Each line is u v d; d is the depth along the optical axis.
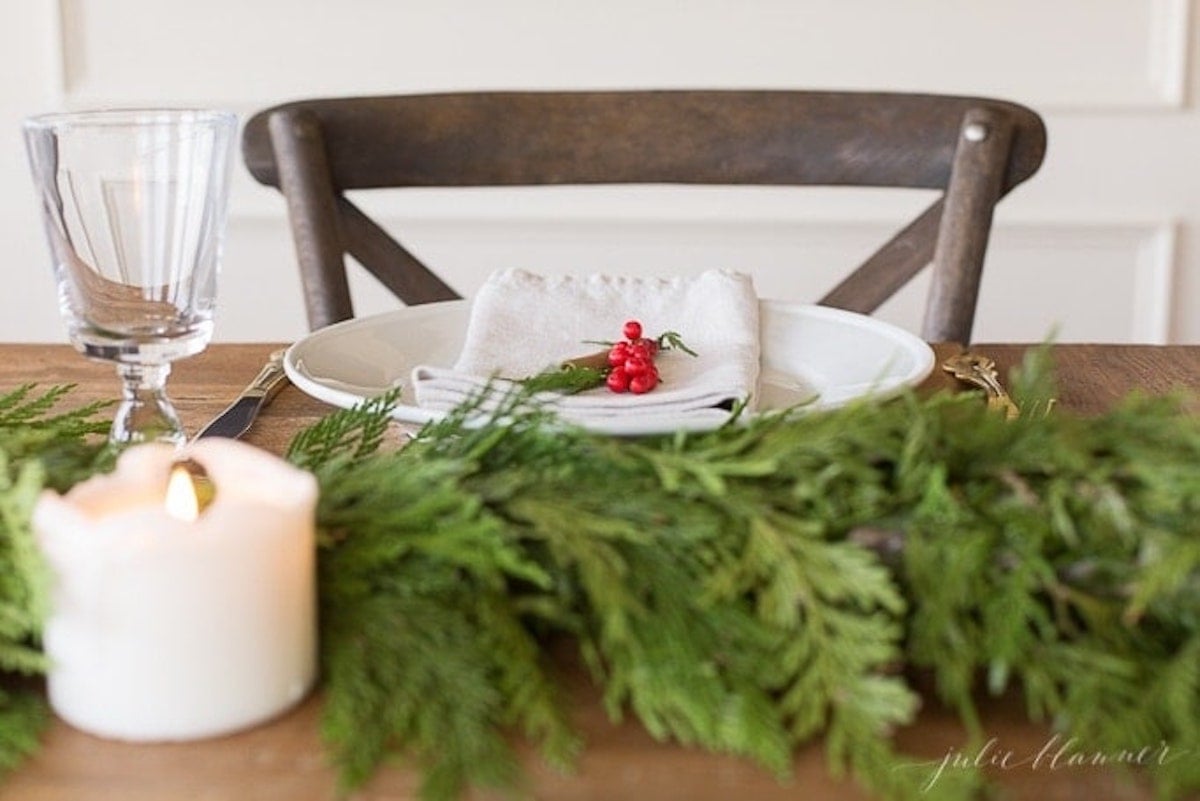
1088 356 1.21
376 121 1.46
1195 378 1.16
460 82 2.33
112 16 2.30
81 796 0.72
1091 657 0.74
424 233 2.38
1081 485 0.75
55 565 0.73
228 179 1.02
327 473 0.82
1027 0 2.29
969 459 0.78
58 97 2.31
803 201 2.35
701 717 0.73
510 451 0.82
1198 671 0.74
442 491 0.77
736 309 1.14
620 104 1.49
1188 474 0.75
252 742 0.74
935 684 0.78
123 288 0.99
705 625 0.75
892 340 1.11
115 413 1.10
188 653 0.74
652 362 1.07
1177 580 0.73
